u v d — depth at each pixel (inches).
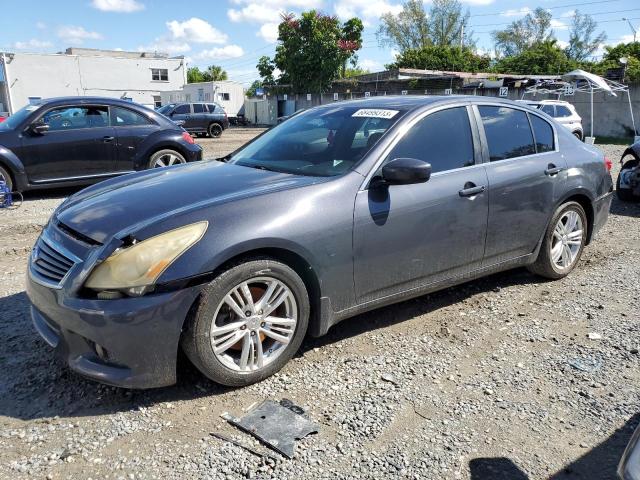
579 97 1058.1
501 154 168.7
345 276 133.7
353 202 133.1
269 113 1683.1
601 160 202.1
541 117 188.2
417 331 154.9
